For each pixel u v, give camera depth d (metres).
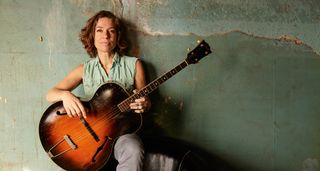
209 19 2.71
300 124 2.81
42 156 2.72
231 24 2.72
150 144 2.46
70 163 2.37
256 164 2.80
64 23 2.66
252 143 2.79
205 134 2.78
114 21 2.54
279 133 2.80
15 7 2.63
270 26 2.74
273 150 2.81
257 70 2.76
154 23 2.70
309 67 2.78
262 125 2.79
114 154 2.38
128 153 2.24
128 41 2.69
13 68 2.67
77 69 2.58
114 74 2.57
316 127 2.81
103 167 2.46
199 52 2.37
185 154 2.40
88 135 2.35
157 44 2.71
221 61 2.75
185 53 2.72
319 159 2.82
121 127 2.36
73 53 2.68
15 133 2.70
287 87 2.78
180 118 2.76
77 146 2.36
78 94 2.72
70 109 2.29
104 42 2.49
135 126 2.37
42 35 2.66
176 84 2.75
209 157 2.79
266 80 2.77
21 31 2.65
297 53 2.77
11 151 2.71
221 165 2.79
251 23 2.73
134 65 2.59
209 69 2.75
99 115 2.35
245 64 2.76
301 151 2.82
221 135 2.79
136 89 2.46
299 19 2.75
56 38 2.67
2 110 2.68
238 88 2.77
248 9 2.72
